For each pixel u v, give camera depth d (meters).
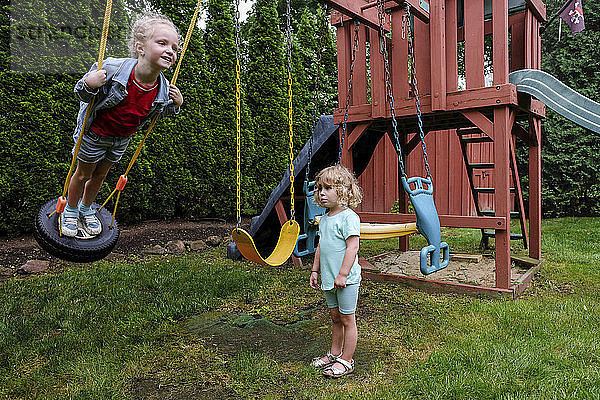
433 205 3.79
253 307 3.88
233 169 8.79
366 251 6.50
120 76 2.00
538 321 3.30
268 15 9.14
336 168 2.63
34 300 3.92
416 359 2.74
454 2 4.29
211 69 8.52
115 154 2.41
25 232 6.59
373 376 2.53
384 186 8.16
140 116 2.19
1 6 5.88
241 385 2.45
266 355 2.85
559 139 10.43
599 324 3.23
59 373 2.59
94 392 2.36
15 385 2.45
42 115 6.16
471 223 4.21
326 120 5.22
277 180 9.59
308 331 3.28
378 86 4.74
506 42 4.03
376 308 3.77
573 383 2.32
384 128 5.75
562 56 10.63
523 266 5.27
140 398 2.33
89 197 2.77
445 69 4.36
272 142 9.37
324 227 2.64
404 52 4.65
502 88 4.00
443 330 3.20
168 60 2.02
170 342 3.08
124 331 3.22
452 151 9.12
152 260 5.79
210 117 8.45
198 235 7.46
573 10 5.91
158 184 7.81
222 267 5.36
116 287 4.32
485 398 2.21
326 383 2.46
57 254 2.69
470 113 4.28
